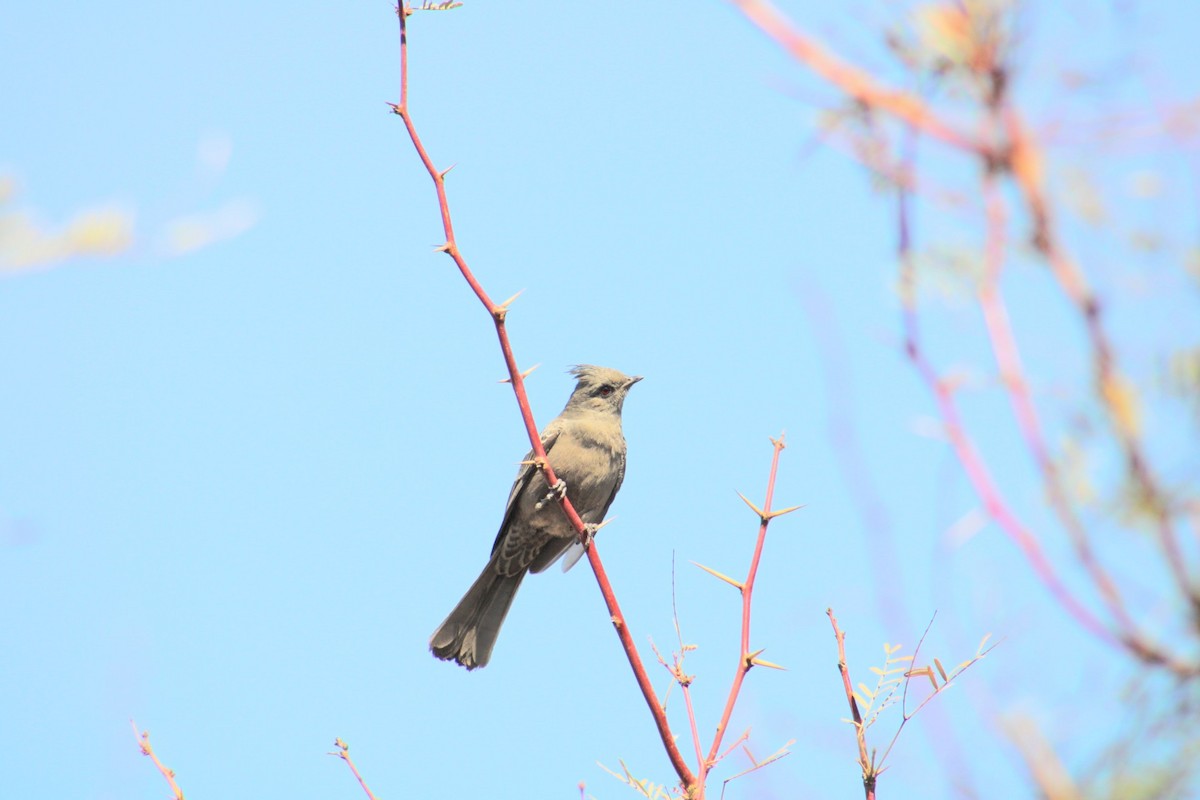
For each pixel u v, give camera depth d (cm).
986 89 468
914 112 473
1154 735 465
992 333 473
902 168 492
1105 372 443
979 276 479
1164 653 440
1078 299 445
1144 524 440
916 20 475
